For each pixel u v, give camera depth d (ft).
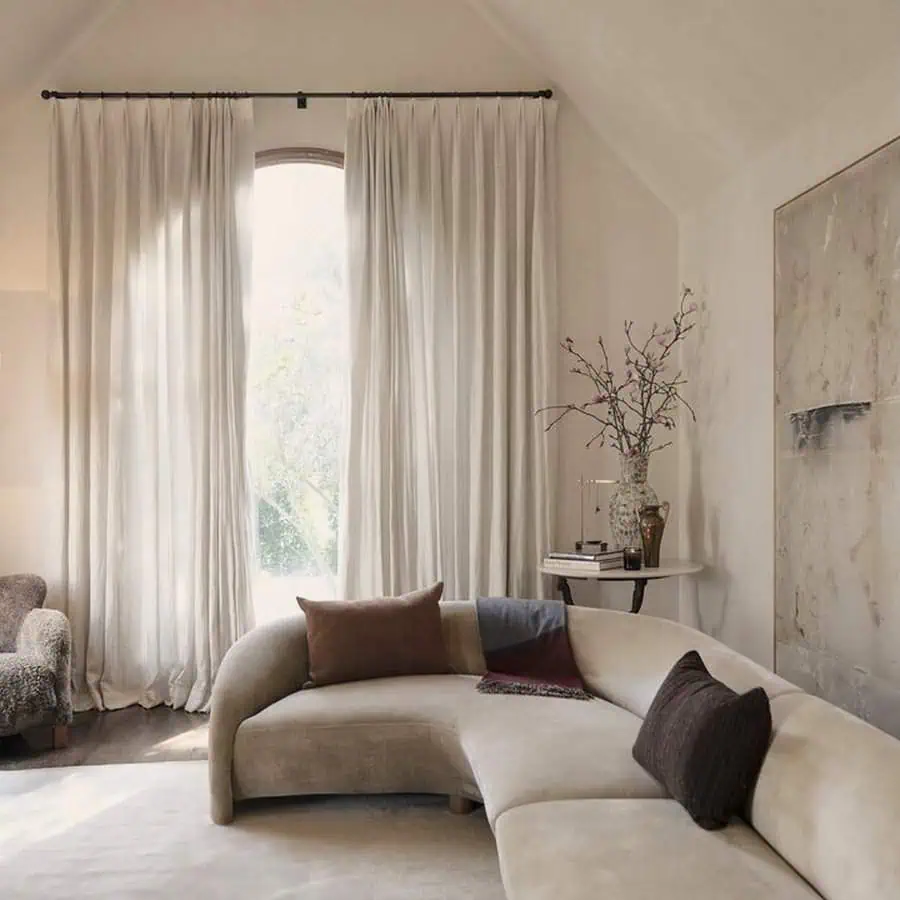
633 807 7.78
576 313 15.93
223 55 15.72
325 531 16.26
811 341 10.70
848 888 5.82
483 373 15.30
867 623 9.43
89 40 15.60
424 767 10.48
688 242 15.53
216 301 15.17
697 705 7.86
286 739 10.44
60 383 15.17
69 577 15.15
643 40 12.01
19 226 15.55
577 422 15.85
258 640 11.52
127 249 15.29
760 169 12.44
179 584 15.31
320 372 16.24
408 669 11.94
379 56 15.84
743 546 13.10
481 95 15.56
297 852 9.62
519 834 7.29
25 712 12.56
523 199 15.46
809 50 9.82
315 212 16.19
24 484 15.53
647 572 13.37
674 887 6.23
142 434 15.34
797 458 11.08
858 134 9.78
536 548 15.44
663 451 15.92
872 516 9.32
